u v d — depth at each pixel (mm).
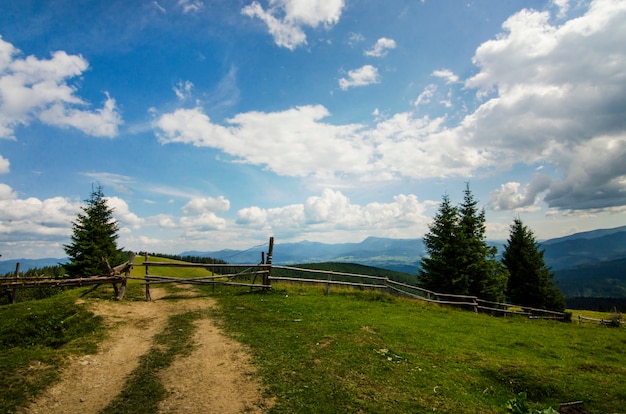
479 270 32031
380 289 24672
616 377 11047
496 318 22594
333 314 16234
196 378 8414
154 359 9695
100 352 10250
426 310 20672
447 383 9227
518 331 17812
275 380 8328
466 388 9109
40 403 7078
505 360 11844
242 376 8547
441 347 12578
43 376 8219
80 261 33656
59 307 13500
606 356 14828
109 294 19219
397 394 8172
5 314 12297
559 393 9234
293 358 9859
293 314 15633
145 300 18500
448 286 31297
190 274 41688
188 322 13836
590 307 165875
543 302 40250
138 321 13930
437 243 33094
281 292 21781
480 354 12258
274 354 10117
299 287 23828
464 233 33969
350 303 19750
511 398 8789
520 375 10094
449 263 31812
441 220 33344
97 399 7352
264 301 18438
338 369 9281
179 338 11680
